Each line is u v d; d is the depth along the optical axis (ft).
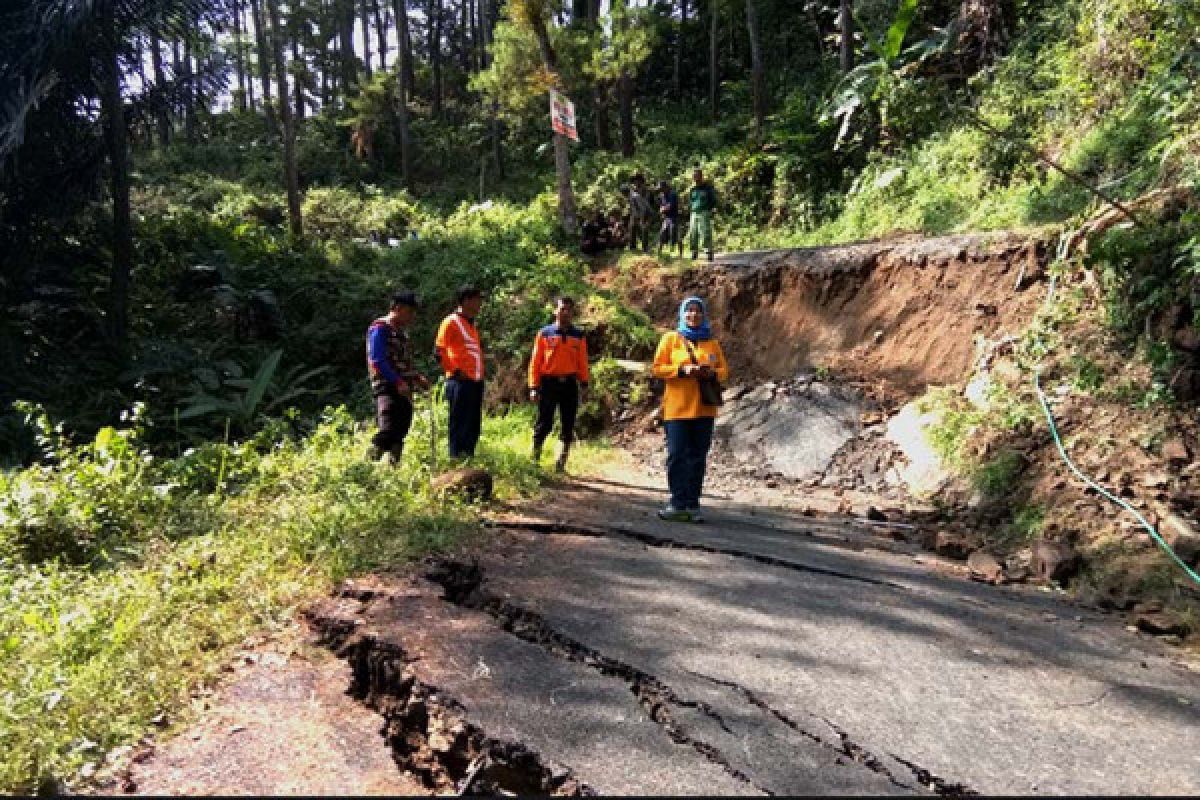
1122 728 9.87
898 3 51.72
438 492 18.30
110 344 42.19
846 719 9.73
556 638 11.84
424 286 49.19
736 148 60.90
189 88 46.11
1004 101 36.63
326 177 98.17
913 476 23.58
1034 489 19.51
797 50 79.30
